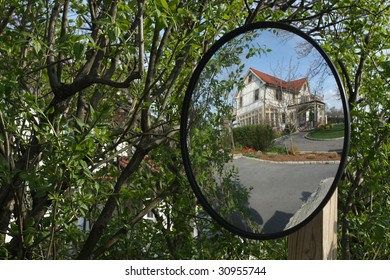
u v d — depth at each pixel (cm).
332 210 182
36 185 207
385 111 360
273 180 171
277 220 166
